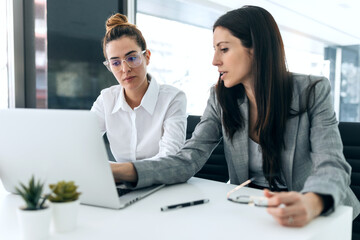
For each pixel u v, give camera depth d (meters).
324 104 1.12
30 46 2.29
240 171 1.26
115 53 1.51
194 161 1.21
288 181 1.19
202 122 1.34
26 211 0.67
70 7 2.29
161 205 0.92
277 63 1.15
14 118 0.93
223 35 1.16
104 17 2.47
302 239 0.69
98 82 2.48
